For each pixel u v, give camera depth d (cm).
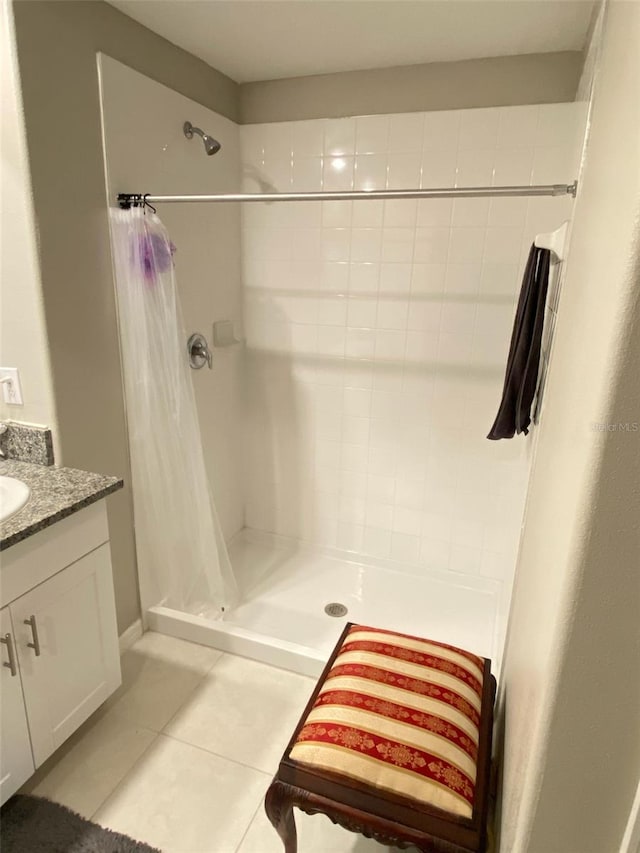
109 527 189
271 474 271
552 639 62
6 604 127
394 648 138
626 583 55
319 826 144
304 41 184
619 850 65
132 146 175
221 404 247
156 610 212
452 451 234
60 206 153
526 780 70
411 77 202
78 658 153
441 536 247
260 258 241
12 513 132
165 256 178
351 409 245
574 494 60
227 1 158
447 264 212
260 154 229
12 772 135
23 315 155
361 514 259
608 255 57
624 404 50
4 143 143
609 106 77
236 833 140
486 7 158
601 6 118
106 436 182
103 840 137
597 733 61
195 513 208
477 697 127
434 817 103
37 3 139
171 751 162
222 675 192
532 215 198
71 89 152
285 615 228
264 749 164
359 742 112
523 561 132
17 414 166
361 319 231
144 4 160
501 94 194
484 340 216
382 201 214
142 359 184
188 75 197
